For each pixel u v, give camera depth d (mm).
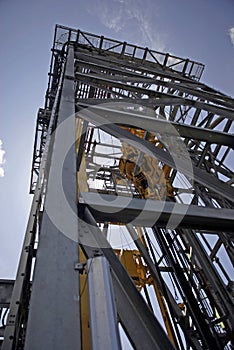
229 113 5133
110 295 1228
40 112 9836
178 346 6609
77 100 3660
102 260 1391
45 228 1565
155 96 5207
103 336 1060
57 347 1058
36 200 2605
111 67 7191
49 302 1210
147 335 1557
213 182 3170
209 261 6211
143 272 9297
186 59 10711
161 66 10344
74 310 1207
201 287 6648
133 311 1657
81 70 7164
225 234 6586
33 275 1300
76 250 1510
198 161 6980
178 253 6902
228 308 5555
